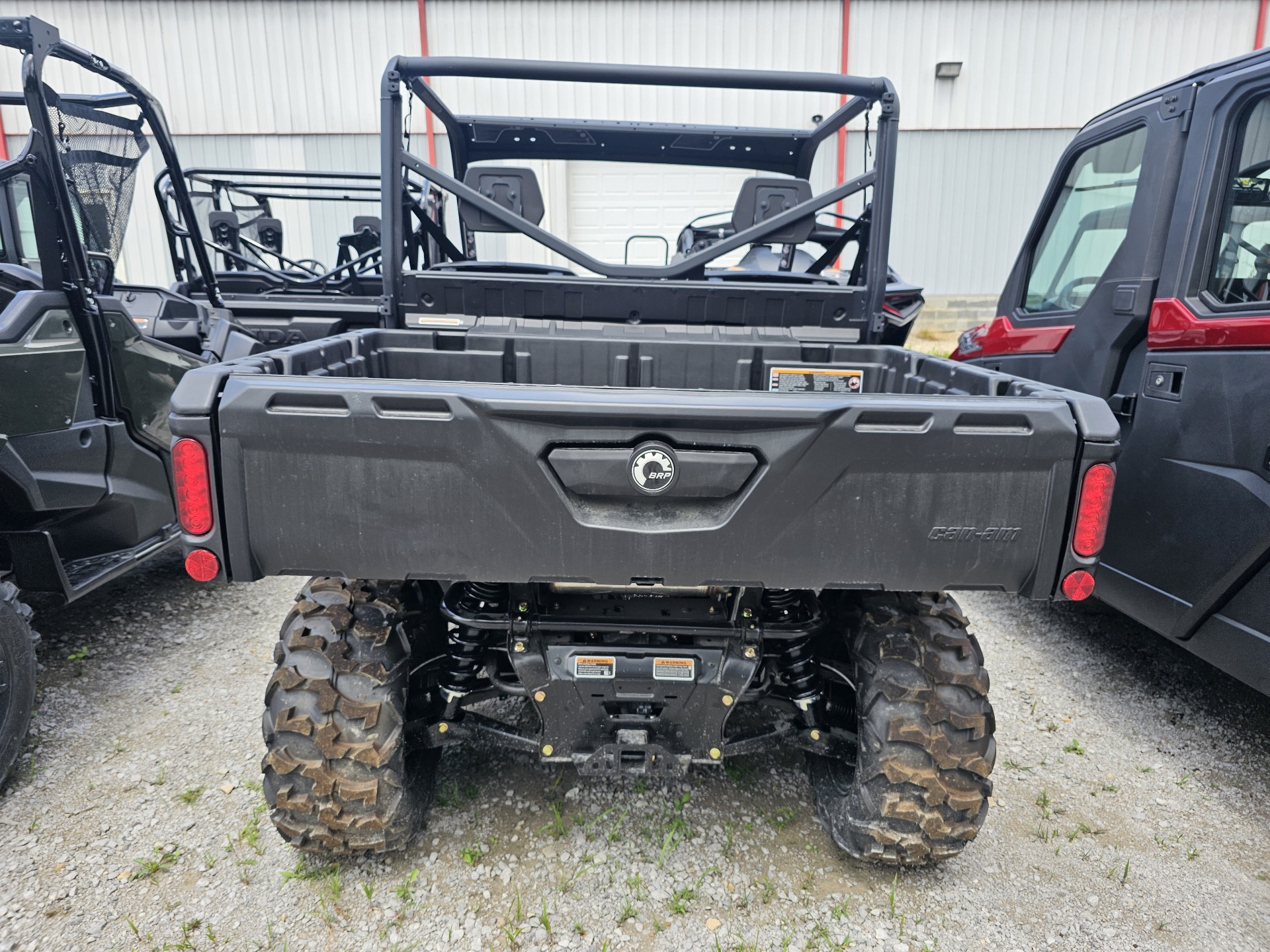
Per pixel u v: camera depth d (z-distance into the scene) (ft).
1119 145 10.17
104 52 38.70
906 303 17.49
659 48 39.04
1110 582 9.71
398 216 8.90
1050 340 11.13
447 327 9.24
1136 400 9.29
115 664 10.61
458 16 38.65
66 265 9.39
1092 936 6.34
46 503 8.95
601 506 5.34
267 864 6.97
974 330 14.21
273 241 23.81
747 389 9.36
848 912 6.53
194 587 13.42
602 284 9.23
